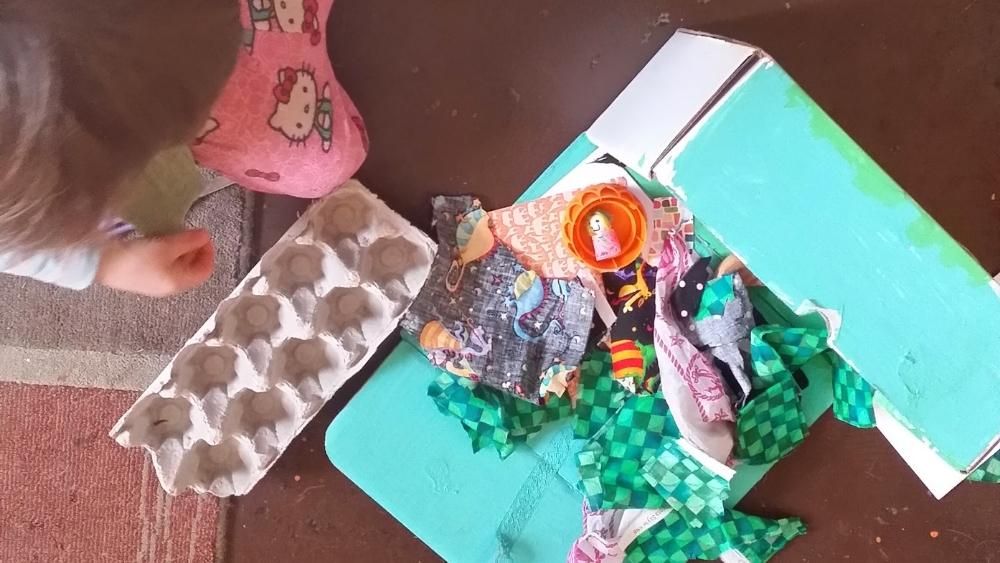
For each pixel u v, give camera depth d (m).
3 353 0.89
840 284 0.66
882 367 0.67
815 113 0.64
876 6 0.86
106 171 0.49
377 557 0.90
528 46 0.87
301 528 0.90
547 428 0.87
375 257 0.84
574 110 0.87
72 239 0.52
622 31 0.87
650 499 0.83
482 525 0.87
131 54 0.46
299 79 0.66
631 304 0.83
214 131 0.61
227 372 0.84
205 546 0.90
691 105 0.67
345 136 0.75
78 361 0.89
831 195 0.65
